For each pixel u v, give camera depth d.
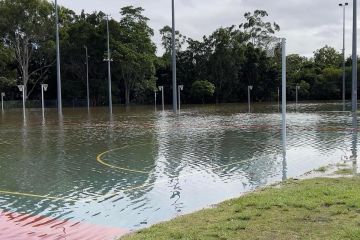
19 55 66.38
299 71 79.56
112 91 67.31
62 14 69.12
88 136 19.97
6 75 67.12
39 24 64.62
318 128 21.05
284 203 6.61
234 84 75.44
